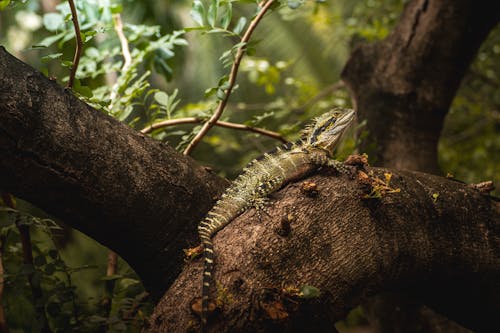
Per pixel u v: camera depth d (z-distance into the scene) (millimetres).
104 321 4203
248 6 11695
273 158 4316
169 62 6512
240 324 3164
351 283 3559
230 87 4625
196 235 3984
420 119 6559
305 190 3701
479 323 4547
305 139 4707
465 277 4180
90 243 7699
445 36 6336
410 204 3963
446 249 4027
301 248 3473
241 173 4230
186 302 3293
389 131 6539
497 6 6184
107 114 4070
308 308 3324
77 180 3357
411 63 6523
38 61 8773
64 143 3262
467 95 10570
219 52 11992
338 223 3625
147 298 4570
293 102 9789
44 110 3203
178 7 9984
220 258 3443
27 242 4531
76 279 6398
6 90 3051
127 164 3580
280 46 12672
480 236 4180
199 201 4027
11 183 3258
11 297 4703
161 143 3979
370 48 7027
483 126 10680
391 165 6422
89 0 5199
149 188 3697
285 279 3363
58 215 3566
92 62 5410
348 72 7121
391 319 6004
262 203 3752
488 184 4410
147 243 3855
